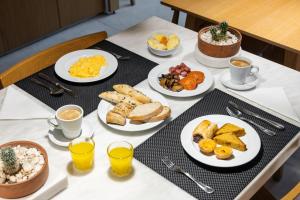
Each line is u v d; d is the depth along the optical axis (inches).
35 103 57.2
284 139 52.2
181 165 48.3
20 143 45.4
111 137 52.2
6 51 132.5
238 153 49.3
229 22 83.5
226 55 65.7
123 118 53.2
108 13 157.2
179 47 71.2
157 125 53.5
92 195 44.7
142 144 50.9
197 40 70.9
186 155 49.6
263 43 94.9
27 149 45.1
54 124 50.9
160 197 44.5
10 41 131.5
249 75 63.6
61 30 147.2
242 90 61.3
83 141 49.0
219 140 50.3
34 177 41.8
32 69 66.9
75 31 146.7
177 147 50.6
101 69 64.4
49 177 44.5
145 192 45.1
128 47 70.7
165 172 47.3
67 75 62.6
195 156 48.4
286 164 87.9
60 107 52.8
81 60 65.3
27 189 42.0
